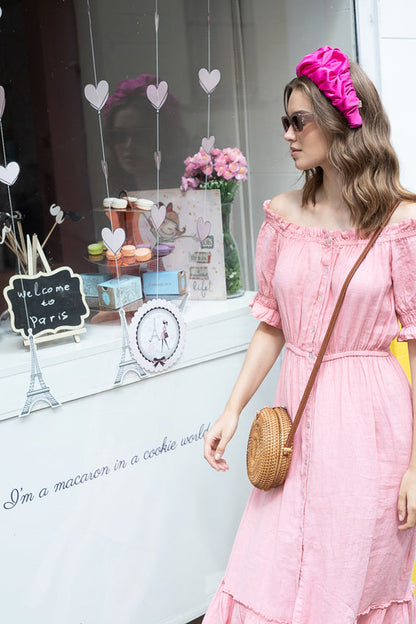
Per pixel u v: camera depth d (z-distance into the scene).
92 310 1.94
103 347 1.94
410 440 1.67
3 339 1.81
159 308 2.04
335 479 1.63
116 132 1.99
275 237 1.77
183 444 2.18
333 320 1.61
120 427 2.01
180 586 2.24
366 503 1.63
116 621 2.09
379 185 1.59
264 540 1.76
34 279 1.83
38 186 1.84
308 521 1.67
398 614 1.81
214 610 1.87
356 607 1.65
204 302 2.28
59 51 1.86
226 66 2.25
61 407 1.88
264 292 1.84
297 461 1.71
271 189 2.44
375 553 1.68
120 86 1.99
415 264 1.58
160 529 2.16
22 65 1.79
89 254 1.93
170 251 2.13
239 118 2.30
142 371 2.03
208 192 2.21
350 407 1.63
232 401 1.85
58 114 1.86
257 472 1.71
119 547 2.06
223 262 2.27
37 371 1.82
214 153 2.22
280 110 2.41
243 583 1.78
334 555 1.64
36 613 1.91
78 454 1.93
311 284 1.66
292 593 1.71
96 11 1.92
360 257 1.60
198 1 2.14
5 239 1.78
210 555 2.31
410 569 1.79
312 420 1.67
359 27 2.39
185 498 2.21
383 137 1.62
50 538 1.91
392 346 2.51
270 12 2.30
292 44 2.38
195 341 2.15
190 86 2.16
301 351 1.71
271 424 1.69
